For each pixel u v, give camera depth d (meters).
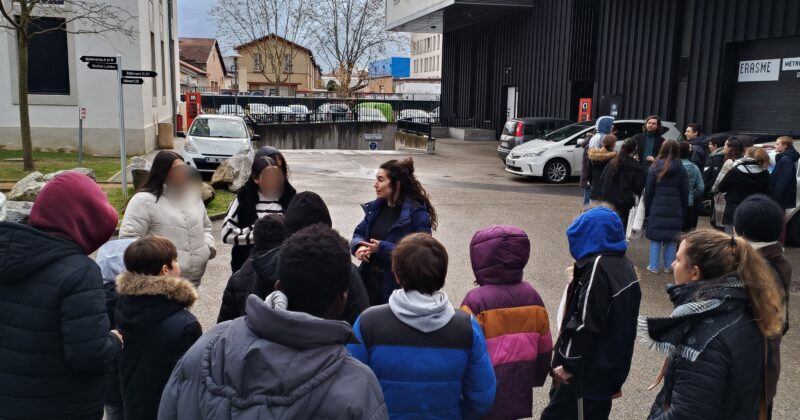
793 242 9.67
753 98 17.39
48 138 18.81
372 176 17.34
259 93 63.53
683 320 2.38
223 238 4.45
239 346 1.67
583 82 25.48
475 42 35.06
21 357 2.37
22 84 14.11
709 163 10.28
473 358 2.40
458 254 8.86
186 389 1.74
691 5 19.00
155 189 4.17
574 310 3.27
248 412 1.57
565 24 25.58
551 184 16.53
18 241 2.33
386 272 4.00
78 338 2.38
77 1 17.94
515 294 3.04
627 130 16.09
